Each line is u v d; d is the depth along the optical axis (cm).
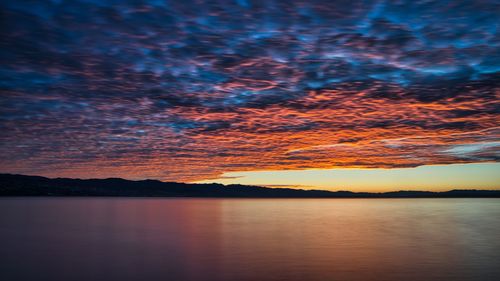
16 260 1862
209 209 7481
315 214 5638
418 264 1697
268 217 4869
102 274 1566
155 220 4288
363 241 2447
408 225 3612
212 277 1505
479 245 2250
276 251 2064
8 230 3234
